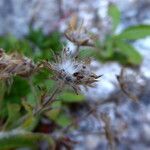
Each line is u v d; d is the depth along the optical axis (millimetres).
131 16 190
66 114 149
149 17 190
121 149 147
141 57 162
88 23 183
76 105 153
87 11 190
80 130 149
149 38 180
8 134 122
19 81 139
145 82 160
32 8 192
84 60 84
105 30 179
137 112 156
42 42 166
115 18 169
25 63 85
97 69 165
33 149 137
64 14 188
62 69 82
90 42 98
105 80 161
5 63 84
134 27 159
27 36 170
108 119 122
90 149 148
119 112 153
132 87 135
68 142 129
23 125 122
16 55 88
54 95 90
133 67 167
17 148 136
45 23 187
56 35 166
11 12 191
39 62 85
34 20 188
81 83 82
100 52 165
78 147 147
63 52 84
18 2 194
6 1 194
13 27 186
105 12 188
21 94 140
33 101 111
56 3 192
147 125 154
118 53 167
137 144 149
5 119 135
